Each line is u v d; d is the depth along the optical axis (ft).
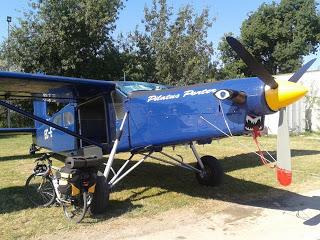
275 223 16.44
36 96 24.18
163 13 75.00
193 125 18.25
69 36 68.74
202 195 20.99
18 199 19.86
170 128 19.07
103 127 23.70
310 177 25.00
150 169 28.19
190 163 30.48
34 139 34.06
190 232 15.44
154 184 23.44
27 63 68.80
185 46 73.41
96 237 14.87
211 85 18.11
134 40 78.48
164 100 19.57
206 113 17.84
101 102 23.63
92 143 21.58
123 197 20.44
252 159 32.07
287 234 15.15
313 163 30.04
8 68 71.15
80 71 72.74
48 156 20.17
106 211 17.94
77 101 24.94
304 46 125.29
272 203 19.42
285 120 16.31
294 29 127.34
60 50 68.49
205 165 22.94
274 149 38.24
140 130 20.33
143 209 18.33
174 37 73.87
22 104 51.88
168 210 18.26
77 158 16.75
